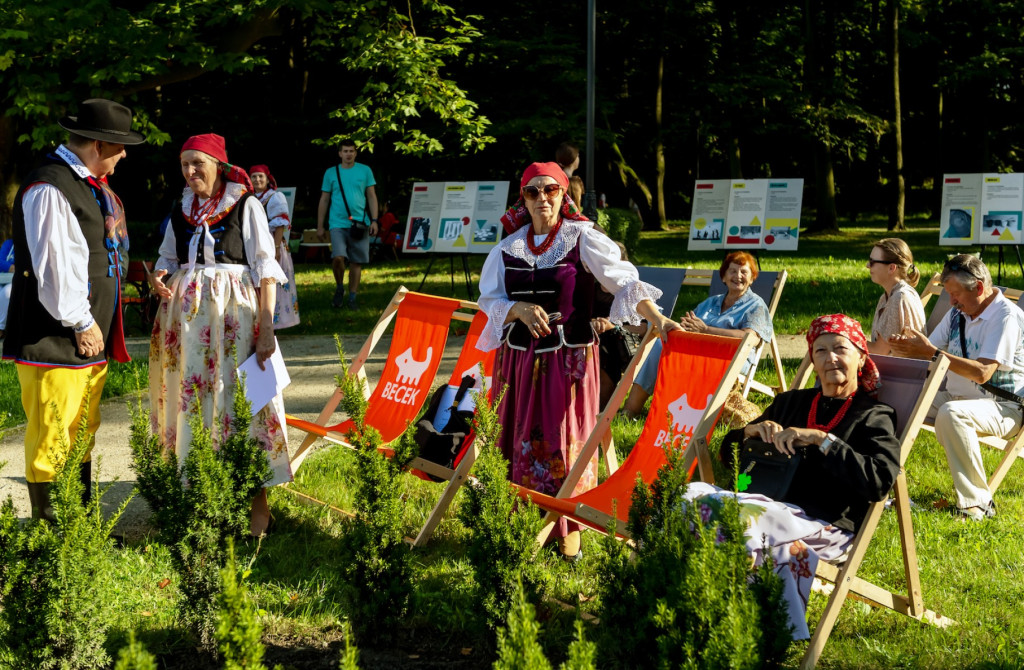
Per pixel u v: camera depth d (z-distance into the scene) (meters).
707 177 40.28
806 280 14.79
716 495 3.54
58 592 3.05
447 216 11.61
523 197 4.32
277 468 4.55
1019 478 5.54
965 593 3.97
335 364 9.03
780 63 28.77
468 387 5.17
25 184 4.20
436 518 4.47
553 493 4.28
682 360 4.40
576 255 4.26
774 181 11.38
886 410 3.70
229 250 4.49
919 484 5.34
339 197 12.20
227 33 12.55
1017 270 15.62
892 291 5.71
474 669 3.29
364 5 12.83
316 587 3.96
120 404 7.45
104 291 4.50
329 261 20.23
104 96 11.28
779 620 2.81
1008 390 5.20
